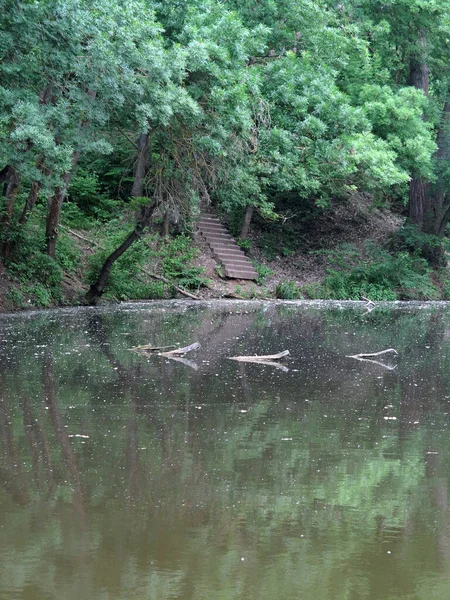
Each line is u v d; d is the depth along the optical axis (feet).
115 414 30.27
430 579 15.61
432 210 124.77
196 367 42.57
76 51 56.75
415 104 105.29
